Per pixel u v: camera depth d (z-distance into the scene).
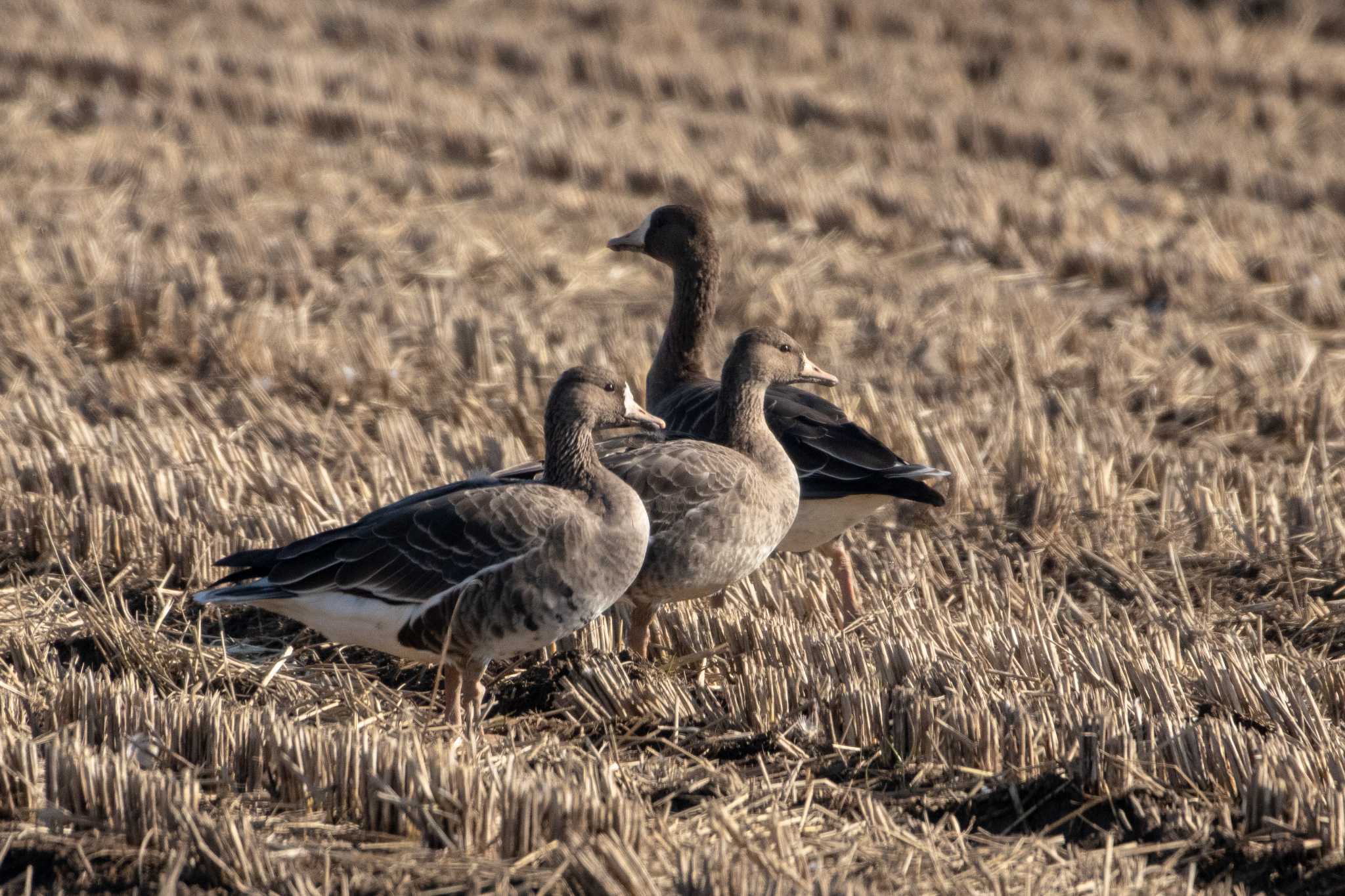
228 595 8.45
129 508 12.11
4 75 27.69
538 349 16.09
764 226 21.66
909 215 21.70
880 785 8.20
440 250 20.16
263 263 19.47
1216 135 25.36
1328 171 23.47
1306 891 7.16
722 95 28.02
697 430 11.40
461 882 6.95
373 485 12.62
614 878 6.74
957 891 6.91
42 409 13.89
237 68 28.95
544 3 34.03
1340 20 32.50
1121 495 13.02
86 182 22.83
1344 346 17.20
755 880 6.80
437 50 31.22
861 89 28.52
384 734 8.50
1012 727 8.36
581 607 8.81
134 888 6.95
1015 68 29.66
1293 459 14.09
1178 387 15.59
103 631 9.75
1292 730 8.71
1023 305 17.98
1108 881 6.91
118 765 7.52
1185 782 8.06
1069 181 23.75
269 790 7.97
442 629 8.62
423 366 16.22
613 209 21.95
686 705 9.07
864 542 12.11
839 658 9.52
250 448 13.66
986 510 12.73
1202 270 19.12
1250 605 11.10
